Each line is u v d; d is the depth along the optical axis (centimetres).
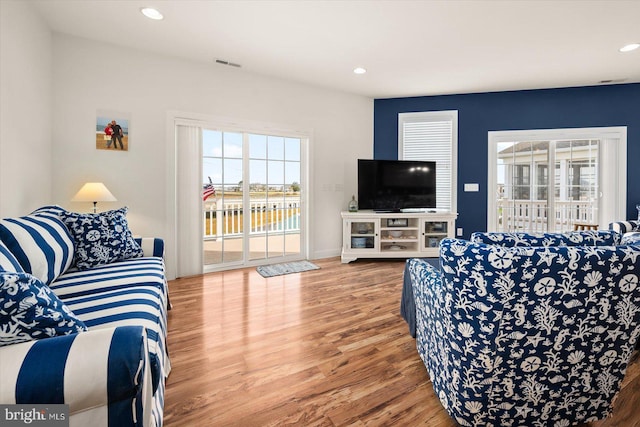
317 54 336
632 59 346
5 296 75
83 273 188
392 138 493
